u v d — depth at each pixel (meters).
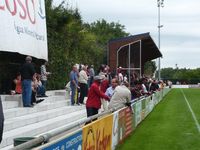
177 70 148.62
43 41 20.59
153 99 33.06
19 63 21.39
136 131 18.77
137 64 42.56
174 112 29.81
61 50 30.83
